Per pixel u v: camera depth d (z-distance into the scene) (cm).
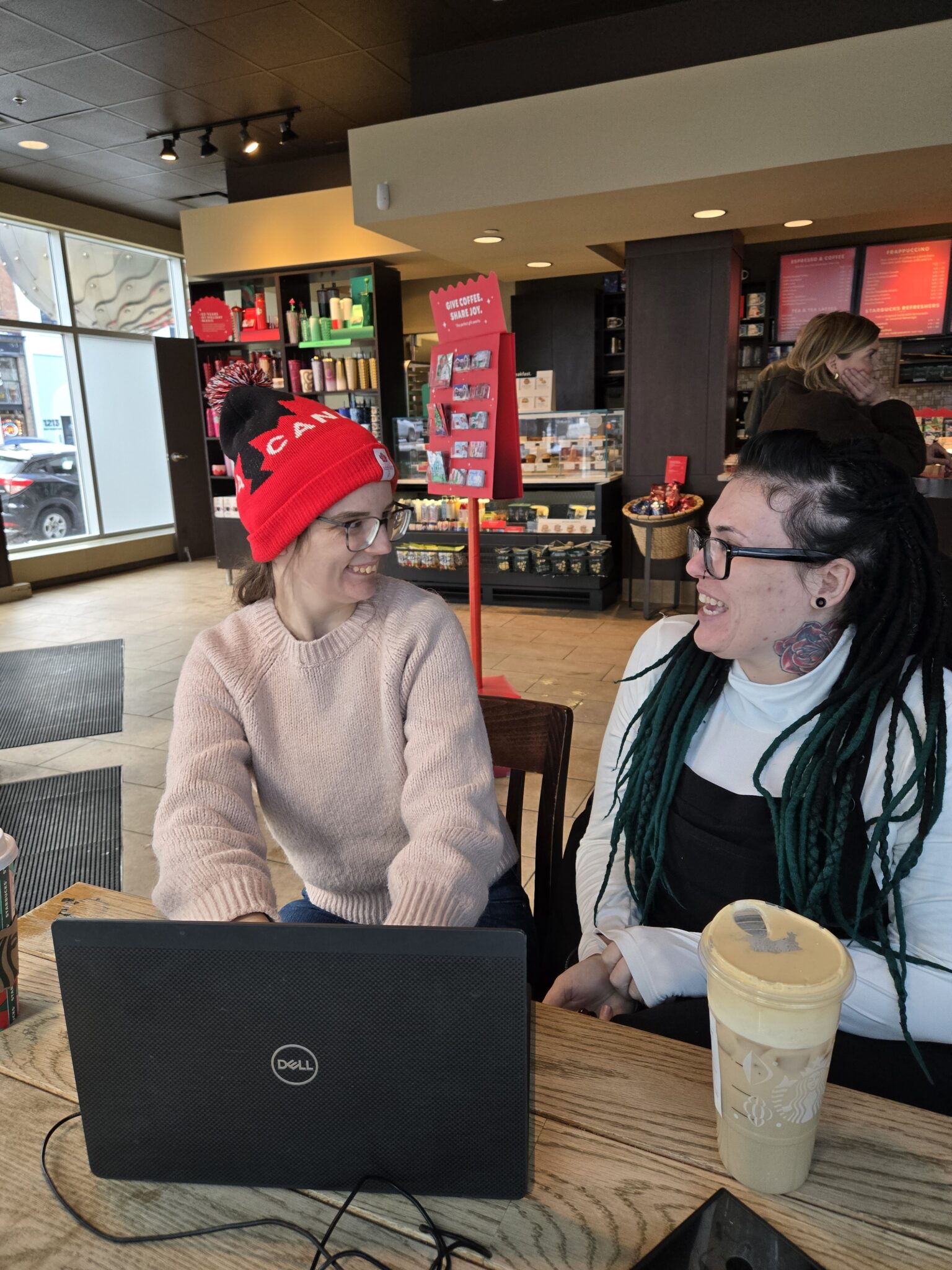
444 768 103
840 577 97
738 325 589
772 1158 63
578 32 457
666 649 123
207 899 84
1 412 738
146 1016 62
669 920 116
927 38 366
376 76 514
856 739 95
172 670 485
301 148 643
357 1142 64
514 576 620
